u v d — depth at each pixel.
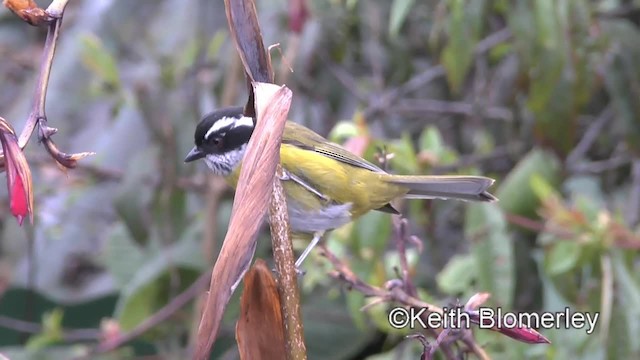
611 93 8.84
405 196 6.73
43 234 10.91
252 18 3.74
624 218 8.99
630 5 9.64
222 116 6.76
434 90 11.38
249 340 3.94
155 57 9.94
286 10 9.78
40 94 3.35
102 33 11.03
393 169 7.90
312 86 10.41
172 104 9.34
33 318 10.45
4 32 12.84
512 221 8.22
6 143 3.26
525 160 8.50
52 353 9.87
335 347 10.24
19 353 9.75
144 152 9.32
